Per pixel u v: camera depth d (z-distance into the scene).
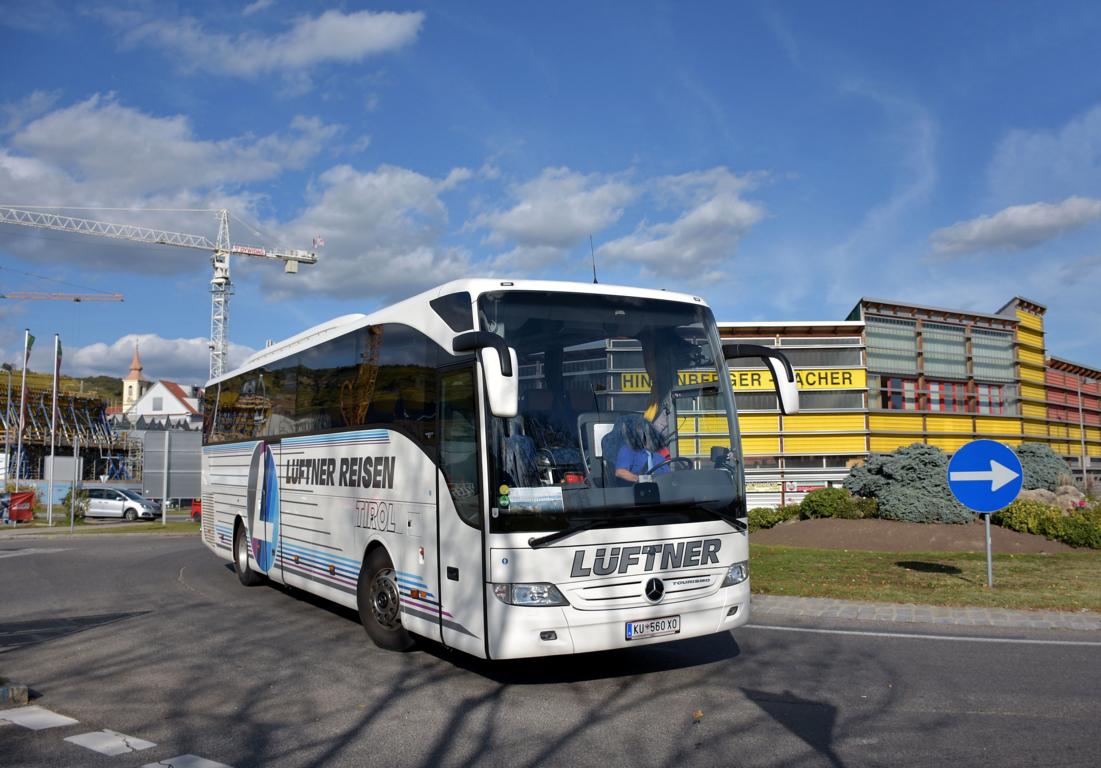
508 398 6.21
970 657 7.86
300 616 10.88
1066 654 7.91
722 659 8.04
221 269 102.62
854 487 19.22
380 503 8.65
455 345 6.64
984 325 25.06
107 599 12.41
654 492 6.99
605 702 6.66
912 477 17.95
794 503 20.70
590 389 7.18
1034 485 20.16
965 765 5.07
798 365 23.20
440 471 7.46
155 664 8.16
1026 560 14.24
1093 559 14.33
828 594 11.27
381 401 8.78
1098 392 31.38
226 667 8.02
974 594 10.95
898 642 8.55
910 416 23.58
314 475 10.48
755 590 11.69
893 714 6.14
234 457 13.92
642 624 6.76
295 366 11.38
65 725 6.20
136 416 104.38
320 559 10.16
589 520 6.67
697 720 6.12
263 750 5.61
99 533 31.05
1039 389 26.95
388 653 8.59
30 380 106.69
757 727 5.92
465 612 6.95
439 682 7.38
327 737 5.88
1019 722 5.88
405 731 5.99
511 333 7.13
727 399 7.72
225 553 14.32
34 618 10.79
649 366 7.48
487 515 6.64
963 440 24.19
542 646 6.46
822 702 6.50
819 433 22.88
